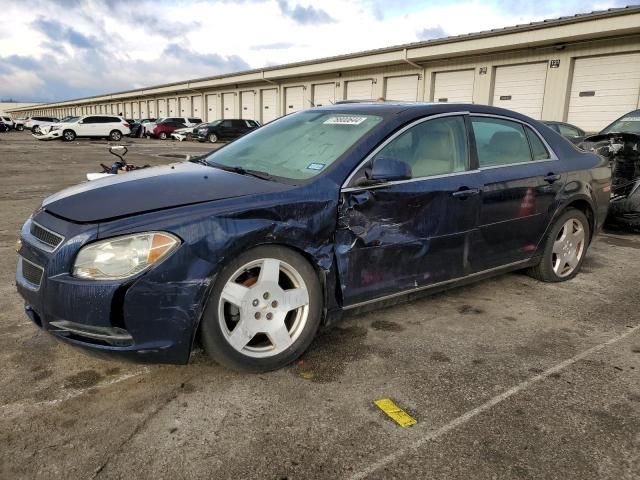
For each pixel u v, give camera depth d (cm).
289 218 282
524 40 1906
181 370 296
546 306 407
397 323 369
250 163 354
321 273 303
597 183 467
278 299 288
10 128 4781
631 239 657
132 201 271
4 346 322
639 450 233
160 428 243
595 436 242
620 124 828
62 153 2036
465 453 229
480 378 294
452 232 355
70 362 303
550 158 434
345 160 313
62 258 250
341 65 2803
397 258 330
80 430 241
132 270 246
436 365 308
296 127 383
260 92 3772
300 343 299
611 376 298
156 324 251
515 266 418
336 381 288
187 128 3397
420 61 2419
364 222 311
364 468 219
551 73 1939
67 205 275
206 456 224
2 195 933
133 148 2431
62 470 214
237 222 266
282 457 225
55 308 251
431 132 355
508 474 216
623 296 432
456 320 377
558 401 271
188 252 252
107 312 244
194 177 317
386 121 338
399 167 303
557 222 441
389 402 268
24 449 227
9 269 478
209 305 265
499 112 406
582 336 353
